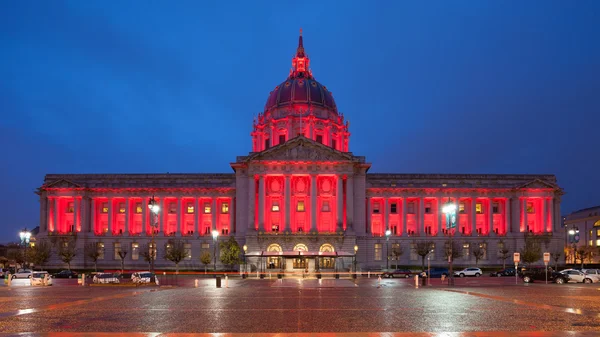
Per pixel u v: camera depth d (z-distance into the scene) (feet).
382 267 369.71
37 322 86.69
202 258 331.98
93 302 125.18
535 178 401.29
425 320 88.38
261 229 357.61
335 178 370.94
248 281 243.19
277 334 73.87
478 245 391.24
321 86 456.86
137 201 407.23
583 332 73.61
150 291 169.78
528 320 87.51
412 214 403.95
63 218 398.83
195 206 395.75
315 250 351.46
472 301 125.08
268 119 442.09
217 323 85.35
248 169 368.89
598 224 546.26
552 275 223.10
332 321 87.61
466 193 398.01
